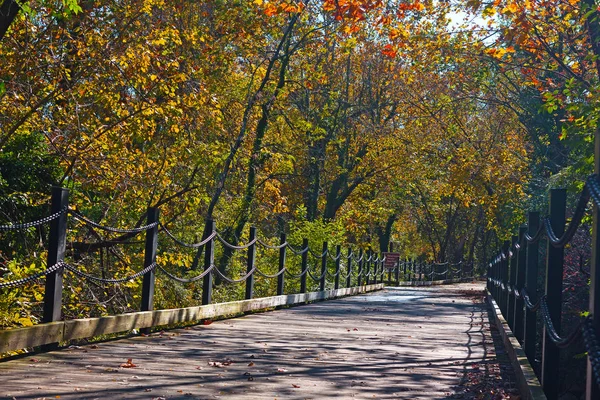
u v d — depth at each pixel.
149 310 11.35
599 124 13.34
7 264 11.95
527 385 6.41
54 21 16.28
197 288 20.33
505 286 14.31
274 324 13.84
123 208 17.81
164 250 19.50
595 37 18.41
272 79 31.11
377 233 57.16
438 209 60.38
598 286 4.09
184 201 19.42
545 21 19.61
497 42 21.25
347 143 42.81
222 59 26.00
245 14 25.31
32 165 14.66
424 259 80.19
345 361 9.04
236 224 27.89
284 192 44.28
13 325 11.52
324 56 38.06
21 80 15.65
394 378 7.86
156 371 7.71
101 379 7.08
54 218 8.64
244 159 28.48
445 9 23.00
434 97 38.50
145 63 16.38
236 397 6.46
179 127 17.98
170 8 22.62
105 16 17.19
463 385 7.54
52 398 6.09
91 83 16.27
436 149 41.91
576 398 17.86
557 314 5.98
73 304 14.61
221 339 10.96
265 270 25.67
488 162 36.69
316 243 27.86
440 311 19.70
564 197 6.00
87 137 15.52
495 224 42.00
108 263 15.97
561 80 23.17
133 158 16.59
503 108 33.78
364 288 30.88
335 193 44.06
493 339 12.37
